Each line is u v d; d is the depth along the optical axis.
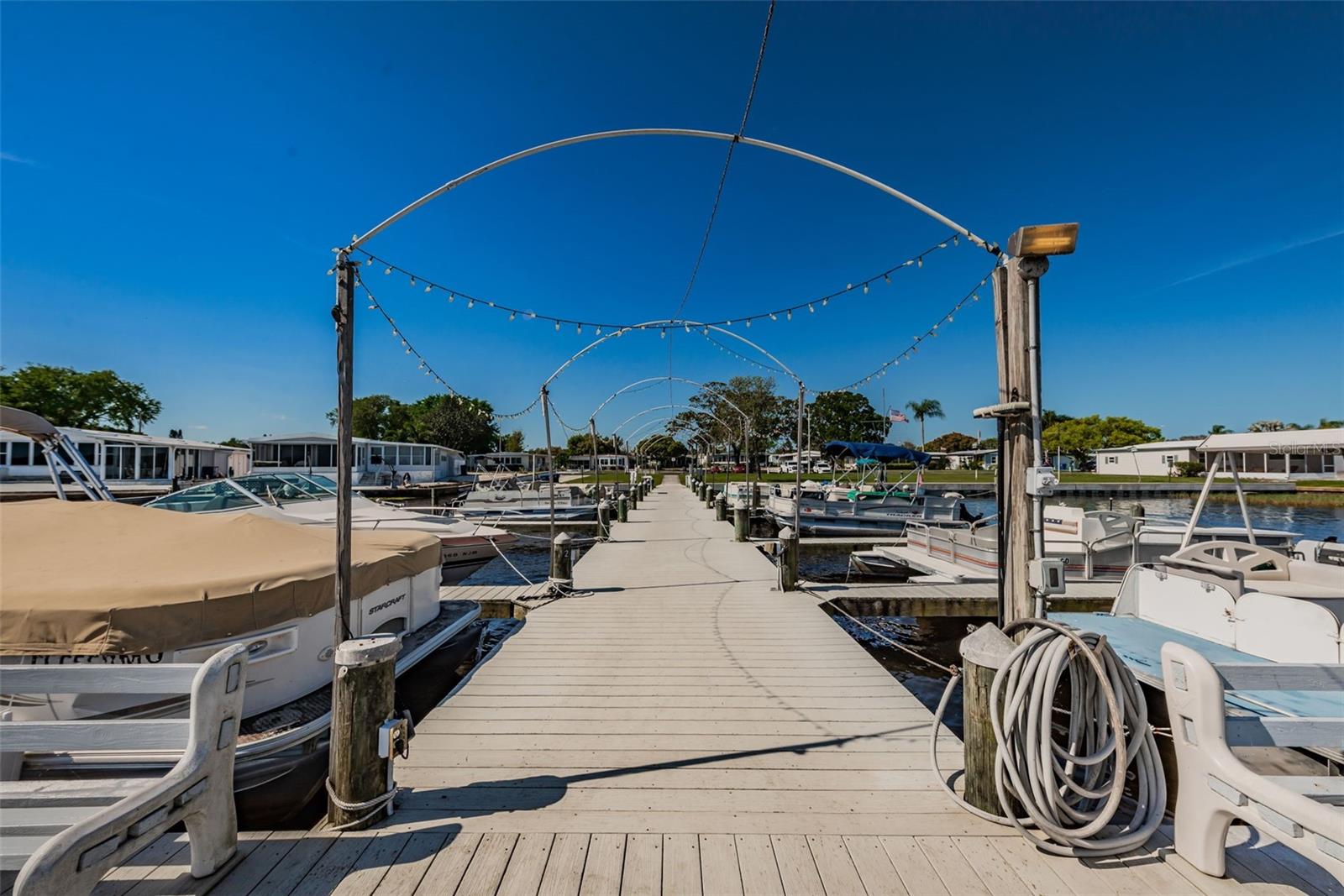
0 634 2.88
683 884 2.13
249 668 3.43
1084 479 38.25
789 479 40.28
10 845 2.02
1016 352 2.97
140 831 1.82
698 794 2.78
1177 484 33.34
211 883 2.10
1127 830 2.24
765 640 5.57
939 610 7.57
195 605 3.13
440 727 3.60
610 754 3.23
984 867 2.20
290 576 3.60
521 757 3.20
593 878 2.16
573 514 19.59
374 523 10.23
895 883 2.12
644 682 4.44
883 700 4.06
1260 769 3.36
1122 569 8.50
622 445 30.59
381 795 2.51
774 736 3.47
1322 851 1.71
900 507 15.76
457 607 6.09
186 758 2.06
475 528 11.35
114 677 2.22
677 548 12.28
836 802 2.70
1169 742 3.71
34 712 3.01
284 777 3.21
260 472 10.60
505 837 2.41
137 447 24.36
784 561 7.81
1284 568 4.81
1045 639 2.35
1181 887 2.05
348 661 2.47
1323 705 3.40
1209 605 4.42
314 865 2.22
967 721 2.62
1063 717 2.98
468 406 5.75
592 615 6.59
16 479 19.81
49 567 3.32
